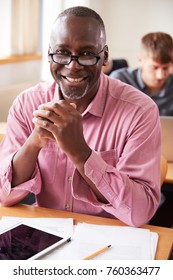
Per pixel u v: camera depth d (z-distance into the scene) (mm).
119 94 1292
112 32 5211
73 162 1134
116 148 1263
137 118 1235
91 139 1279
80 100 1259
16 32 4047
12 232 1056
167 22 5012
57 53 1152
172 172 1854
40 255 945
